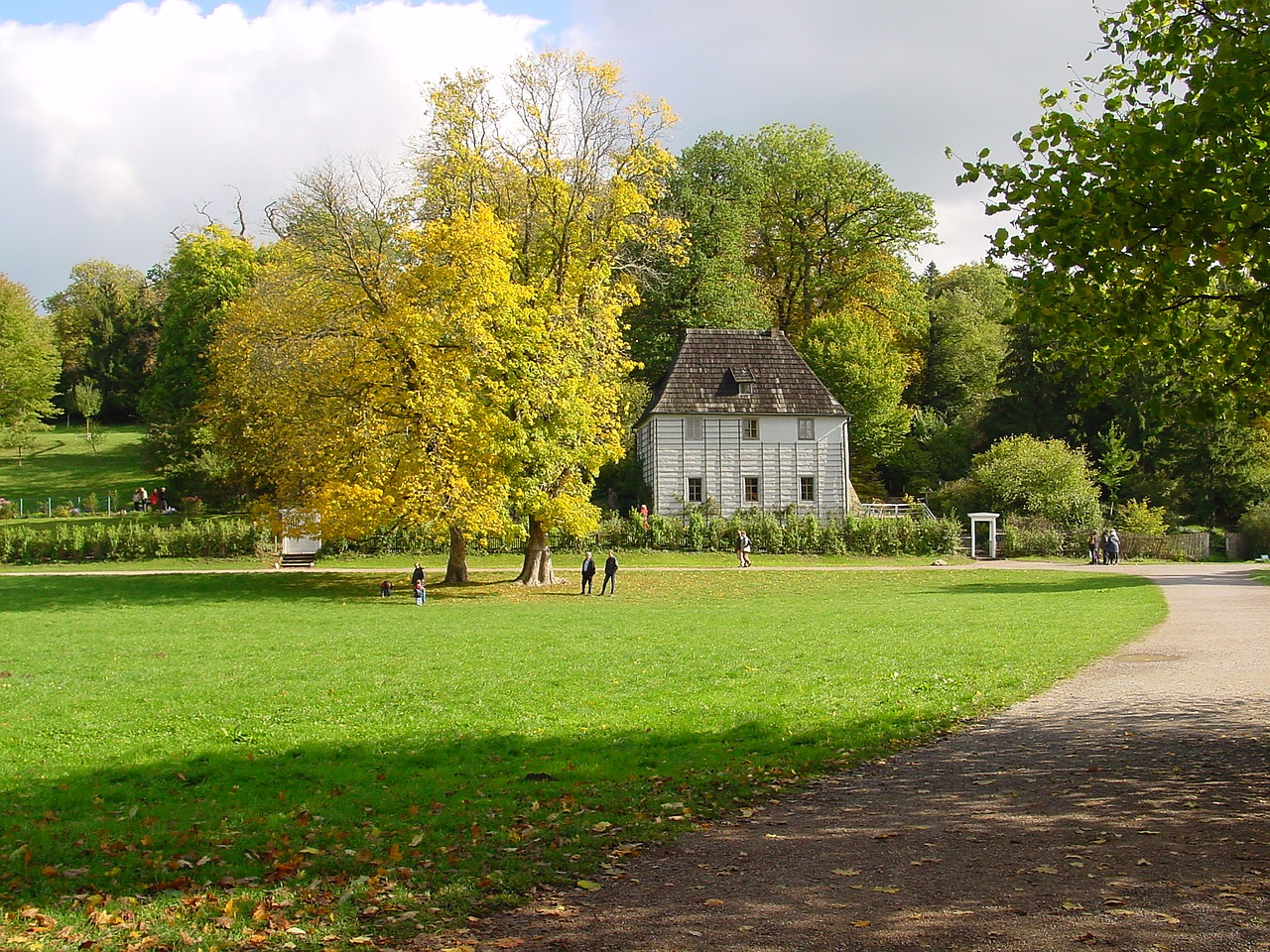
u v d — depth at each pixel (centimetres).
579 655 2014
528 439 3744
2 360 8556
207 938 631
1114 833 816
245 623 2783
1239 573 4606
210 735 1307
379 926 650
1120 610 2809
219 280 6988
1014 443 6594
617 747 1198
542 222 4056
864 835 834
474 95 3934
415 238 3612
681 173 7344
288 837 844
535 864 770
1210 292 1221
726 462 6425
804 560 5425
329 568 4844
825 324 7588
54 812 947
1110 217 983
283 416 3841
